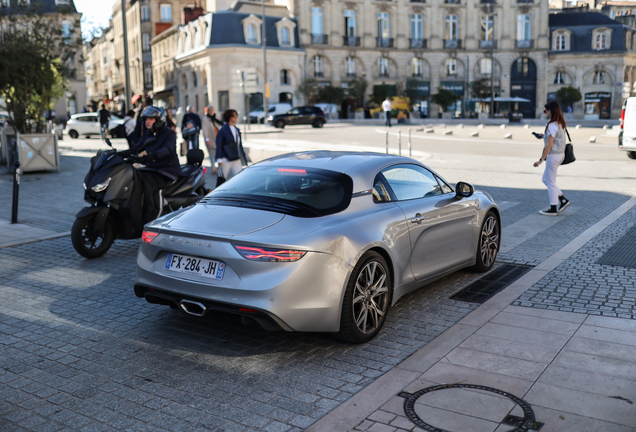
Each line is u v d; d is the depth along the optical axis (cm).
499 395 339
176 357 411
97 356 414
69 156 2003
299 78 5538
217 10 5741
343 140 2628
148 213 695
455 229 541
